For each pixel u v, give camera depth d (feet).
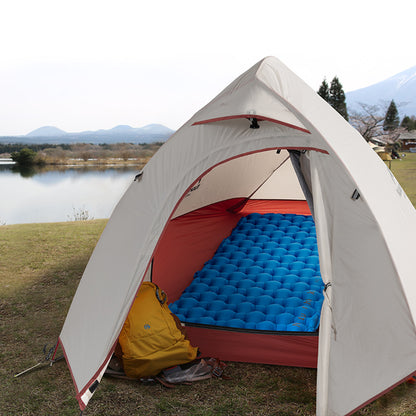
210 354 9.72
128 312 8.32
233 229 17.07
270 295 11.70
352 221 8.02
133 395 8.41
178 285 12.73
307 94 9.81
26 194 55.77
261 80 9.34
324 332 7.74
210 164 8.96
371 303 7.64
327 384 7.54
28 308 12.92
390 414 7.64
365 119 119.85
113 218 10.31
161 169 9.58
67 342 9.41
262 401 8.14
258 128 8.98
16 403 8.29
